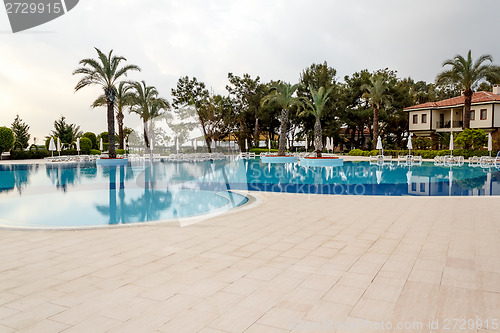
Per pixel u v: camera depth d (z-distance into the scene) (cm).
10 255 454
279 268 397
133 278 369
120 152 3081
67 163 2622
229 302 307
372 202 870
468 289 334
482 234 550
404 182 1465
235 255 448
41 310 294
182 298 317
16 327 265
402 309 293
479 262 415
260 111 4238
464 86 3098
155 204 639
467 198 921
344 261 421
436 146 3747
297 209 777
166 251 467
